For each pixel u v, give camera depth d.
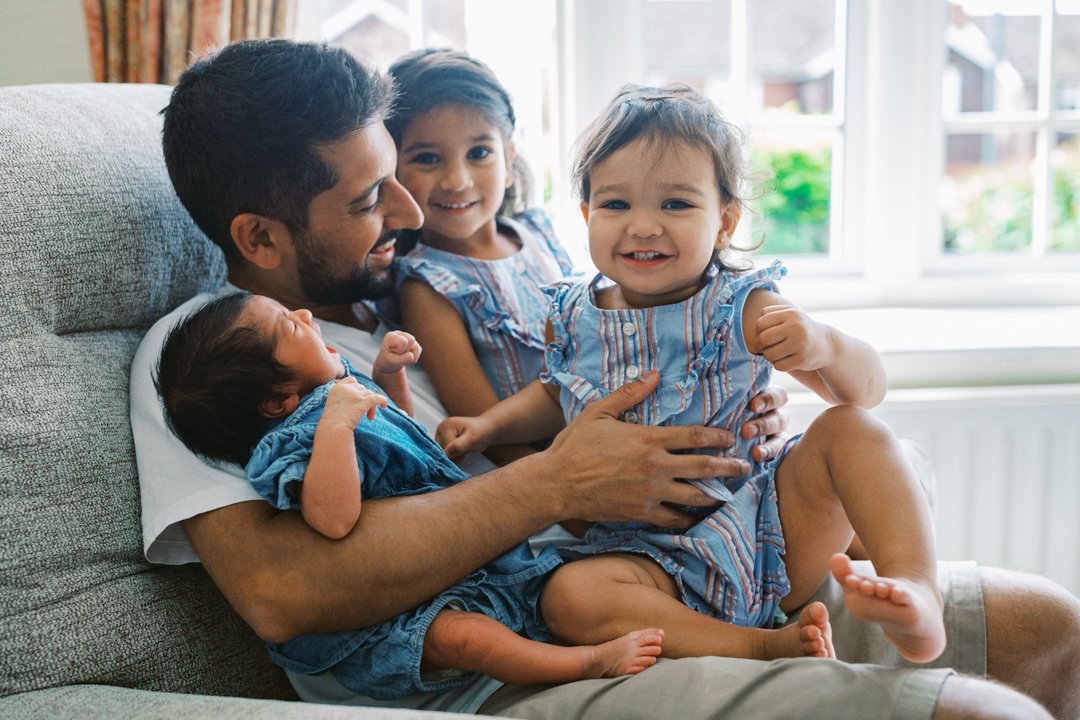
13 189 1.11
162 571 1.10
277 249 1.25
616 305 1.25
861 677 0.89
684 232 1.14
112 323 1.21
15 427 1.02
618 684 0.98
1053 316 2.14
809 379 1.28
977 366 1.92
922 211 2.26
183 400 1.08
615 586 1.09
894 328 2.05
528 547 1.18
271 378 1.10
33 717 0.89
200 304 1.25
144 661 1.02
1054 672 1.16
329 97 1.19
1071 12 2.19
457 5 2.23
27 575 0.98
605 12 2.14
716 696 0.93
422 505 1.08
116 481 1.08
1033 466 1.90
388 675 1.05
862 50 2.21
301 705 0.88
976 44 2.22
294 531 1.02
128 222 1.21
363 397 1.05
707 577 1.12
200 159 1.20
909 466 1.07
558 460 1.14
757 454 1.20
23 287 1.09
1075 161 2.26
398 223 1.31
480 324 1.43
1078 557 1.93
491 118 1.49
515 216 1.70
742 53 2.20
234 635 1.12
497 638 1.03
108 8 1.79
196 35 1.77
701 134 1.15
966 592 1.16
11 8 1.92
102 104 1.30
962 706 0.84
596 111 2.17
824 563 1.18
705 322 1.18
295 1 1.85
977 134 2.27
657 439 1.13
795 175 2.35
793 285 2.26
